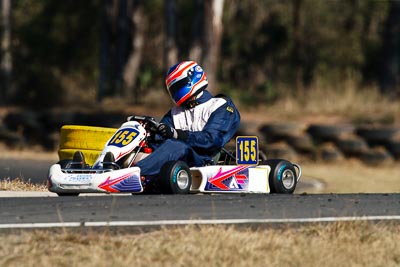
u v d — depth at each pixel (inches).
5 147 3243.1
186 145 1363.2
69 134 1552.7
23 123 3255.4
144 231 974.4
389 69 4293.8
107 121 3090.6
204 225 995.3
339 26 5531.5
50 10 5132.9
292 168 1445.6
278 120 3309.5
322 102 3472.0
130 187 1270.9
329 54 5378.9
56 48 4872.0
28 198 1206.9
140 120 1380.4
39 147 3230.8
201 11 3545.8
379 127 3078.2
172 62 4128.9
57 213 1074.7
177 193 1305.4
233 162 1448.1
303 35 5413.4
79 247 896.9
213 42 3545.8
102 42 4525.1
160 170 1310.3
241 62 5442.9
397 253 943.0
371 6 5536.4
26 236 929.5
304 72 5315.0
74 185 1259.2
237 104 3663.9
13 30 4699.8
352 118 3309.5
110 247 896.9
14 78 4106.8
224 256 879.7
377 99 3575.3
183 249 890.1
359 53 5388.8
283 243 934.4
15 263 845.8
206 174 1339.8
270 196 1278.3
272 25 5388.8
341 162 2997.0
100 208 1112.2
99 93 4367.6
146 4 5531.5
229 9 5423.2
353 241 970.7
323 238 970.7
